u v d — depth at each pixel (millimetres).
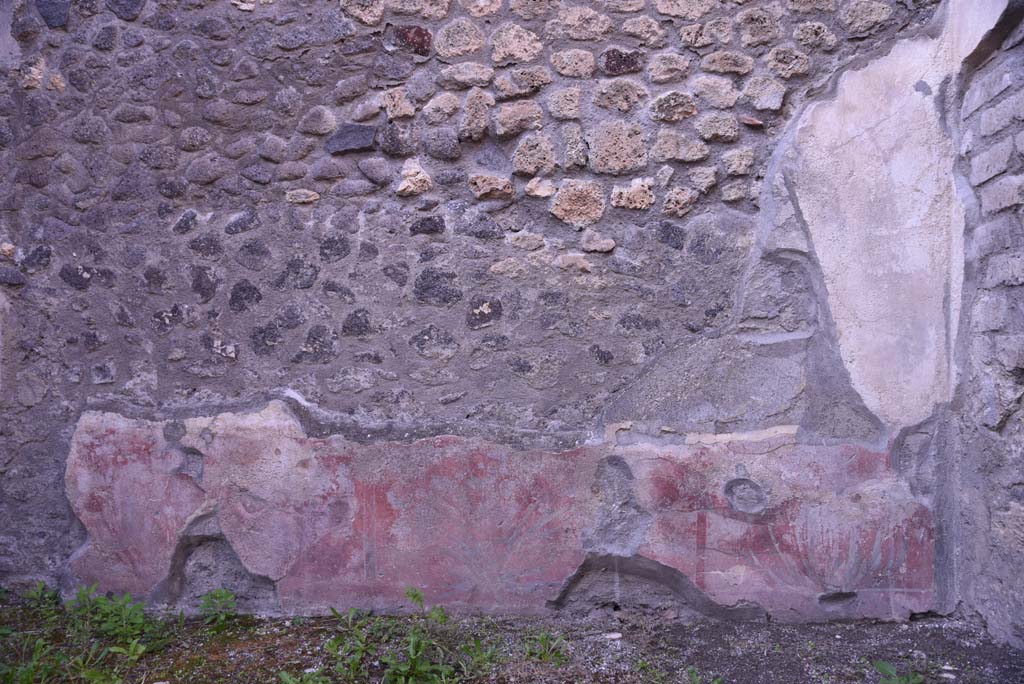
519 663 2326
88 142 2840
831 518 2617
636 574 2676
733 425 2650
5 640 2521
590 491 2674
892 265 2602
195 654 2432
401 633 2541
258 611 2752
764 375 2648
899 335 2600
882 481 2609
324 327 2756
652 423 2670
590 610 2693
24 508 2861
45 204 2861
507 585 2686
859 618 2619
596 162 2693
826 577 2615
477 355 2725
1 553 2857
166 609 2766
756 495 2633
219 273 2781
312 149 2770
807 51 2645
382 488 2709
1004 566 2344
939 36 2572
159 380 2791
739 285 2666
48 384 2855
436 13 2736
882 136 2604
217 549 2777
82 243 2834
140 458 2771
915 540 2602
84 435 2797
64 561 2836
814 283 2637
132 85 2820
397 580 2705
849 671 2246
